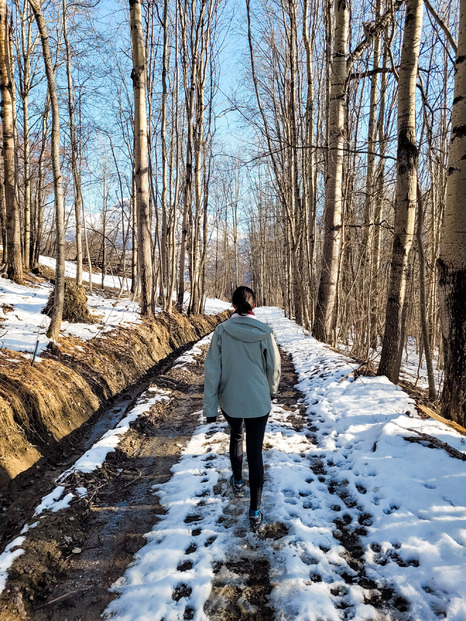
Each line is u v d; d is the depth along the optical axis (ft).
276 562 8.32
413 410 15.02
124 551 8.96
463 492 9.56
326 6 35.19
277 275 121.39
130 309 36.68
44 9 37.68
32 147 44.21
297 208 50.42
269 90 49.55
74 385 17.11
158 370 26.68
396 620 6.84
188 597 7.47
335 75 27.81
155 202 44.80
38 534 8.95
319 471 12.26
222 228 136.67
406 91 17.83
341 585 7.69
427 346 20.92
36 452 12.87
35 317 24.12
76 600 7.63
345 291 37.17
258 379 9.61
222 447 13.97
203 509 10.28
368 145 36.86
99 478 11.75
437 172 37.14
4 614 7.00
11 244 32.73
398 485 10.41
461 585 7.11
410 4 17.29
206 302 82.12
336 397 17.95
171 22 42.88
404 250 18.74
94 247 84.07
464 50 13.64
